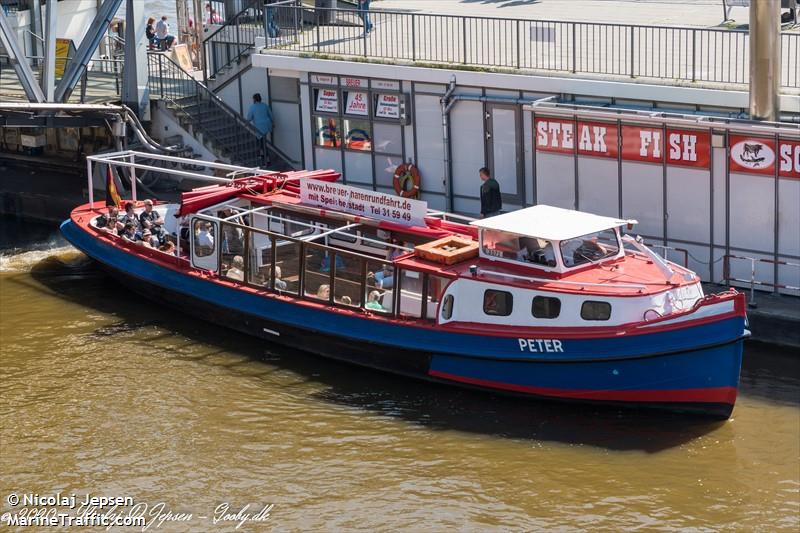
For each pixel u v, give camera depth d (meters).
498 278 21.81
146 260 27.03
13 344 24.94
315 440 20.77
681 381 20.64
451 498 18.83
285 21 33.09
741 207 24.80
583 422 21.14
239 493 19.09
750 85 23.98
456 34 31.92
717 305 20.27
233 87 34.84
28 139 36.66
